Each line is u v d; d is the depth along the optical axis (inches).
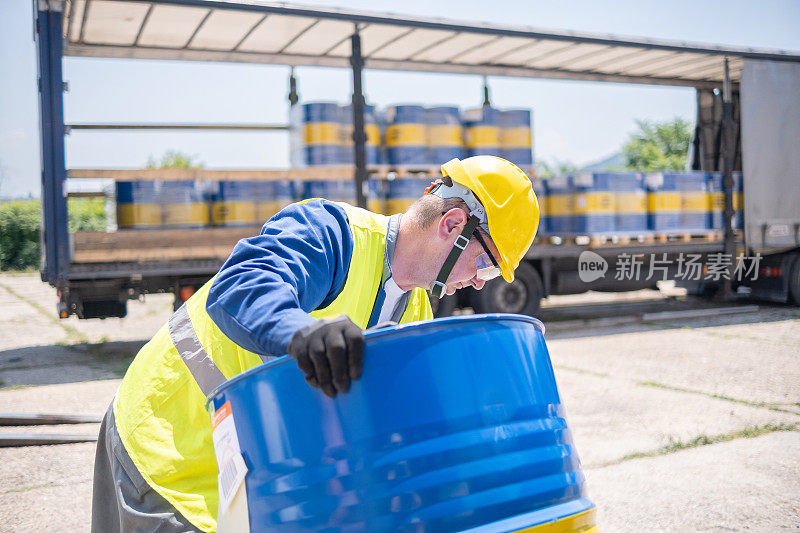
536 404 44.9
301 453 40.8
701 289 467.8
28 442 167.3
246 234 303.6
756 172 406.6
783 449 154.2
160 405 55.3
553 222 379.9
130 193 288.7
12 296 605.0
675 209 394.9
